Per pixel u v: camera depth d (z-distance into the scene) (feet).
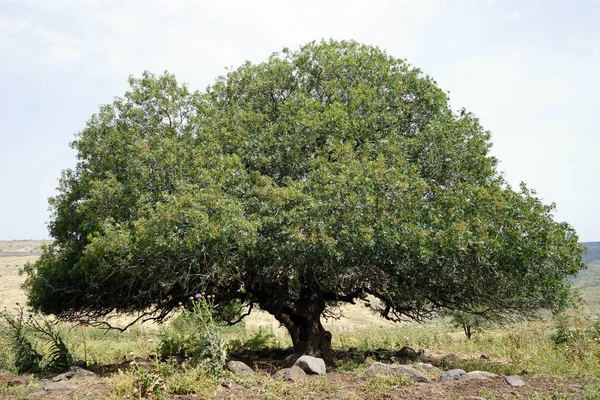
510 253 34.86
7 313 40.88
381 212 34.65
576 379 31.32
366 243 33.63
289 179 38.96
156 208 34.01
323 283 40.96
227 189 37.91
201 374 28.73
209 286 41.78
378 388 27.99
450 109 45.24
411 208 35.32
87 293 42.19
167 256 35.76
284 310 45.55
